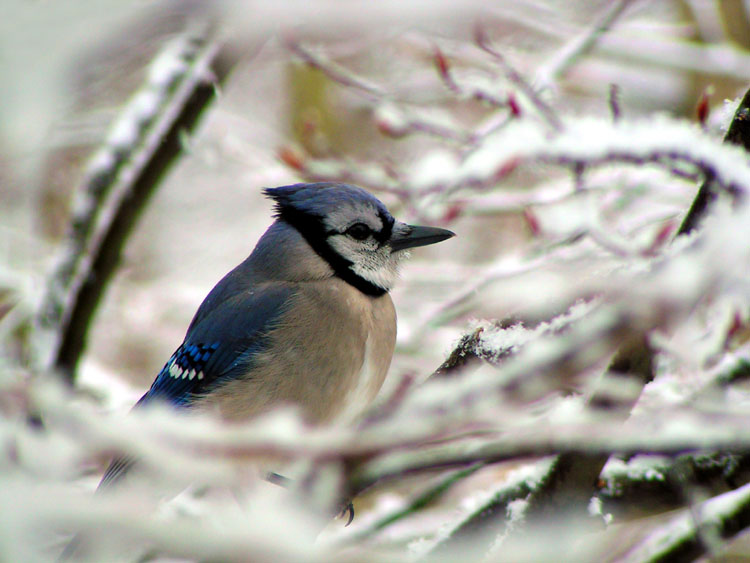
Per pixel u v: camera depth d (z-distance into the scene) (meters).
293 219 3.95
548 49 4.15
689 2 4.16
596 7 4.20
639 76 4.15
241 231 4.53
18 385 2.30
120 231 4.03
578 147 3.90
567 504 3.78
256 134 4.14
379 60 4.19
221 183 4.63
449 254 4.24
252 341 3.93
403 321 4.09
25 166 3.86
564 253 3.99
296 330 3.93
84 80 1.71
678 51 4.12
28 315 4.09
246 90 4.34
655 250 3.91
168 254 4.42
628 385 3.76
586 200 3.97
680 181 4.02
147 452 2.23
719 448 2.89
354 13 2.62
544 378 2.61
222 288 3.96
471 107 4.20
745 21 4.14
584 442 2.70
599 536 3.89
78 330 4.03
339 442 2.41
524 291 3.97
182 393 3.95
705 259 2.98
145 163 4.03
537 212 4.05
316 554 2.25
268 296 3.93
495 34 4.11
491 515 3.80
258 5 2.24
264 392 3.93
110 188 4.03
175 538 2.09
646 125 3.90
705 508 3.81
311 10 2.35
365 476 3.13
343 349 3.93
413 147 4.25
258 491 3.79
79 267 4.03
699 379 3.85
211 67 4.02
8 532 1.84
